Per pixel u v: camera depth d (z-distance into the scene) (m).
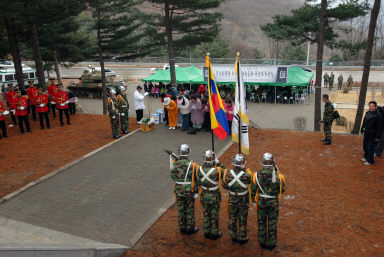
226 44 70.81
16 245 5.11
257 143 12.66
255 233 6.82
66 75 53.72
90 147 12.48
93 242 6.45
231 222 6.34
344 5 18.83
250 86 34.72
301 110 28.64
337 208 7.70
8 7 14.11
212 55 68.81
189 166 6.47
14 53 21.47
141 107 15.79
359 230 6.78
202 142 12.91
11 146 12.51
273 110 28.92
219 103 8.18
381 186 8.66
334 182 9.07
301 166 10.27
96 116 17.83
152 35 26.27
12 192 8.80
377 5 14.63
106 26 24.81
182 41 25.77
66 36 30.80
